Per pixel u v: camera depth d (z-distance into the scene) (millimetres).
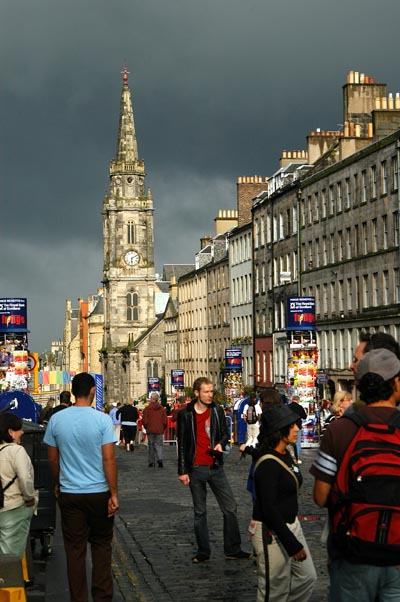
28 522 15016
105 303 199875
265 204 101250
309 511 24344
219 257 126688
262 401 15422
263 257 102562
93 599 14047
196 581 16156
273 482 11609
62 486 13820
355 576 8477
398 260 68000
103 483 13812
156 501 28250
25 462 14805
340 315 78688
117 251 196875
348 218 77688
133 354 179750
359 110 84500
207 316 130750
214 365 126562
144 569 17406
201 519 18031
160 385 164500
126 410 57000
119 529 22406
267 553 11656
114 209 197375
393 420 8617
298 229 89938
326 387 79812
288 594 11852
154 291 197125
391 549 8359
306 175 89438
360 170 75062
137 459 48938
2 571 11352
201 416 18172
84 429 13734
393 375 8781
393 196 68750
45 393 127875
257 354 104938
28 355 62938
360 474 8398
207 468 18031
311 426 52156
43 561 19078
